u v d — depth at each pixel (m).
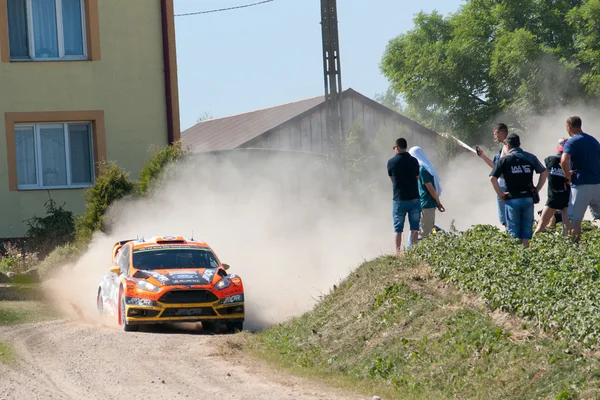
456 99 127.50
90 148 64.31
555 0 124.38
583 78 111.12
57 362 28.48
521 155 35.16
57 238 59.41
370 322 30.61
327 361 29.09
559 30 121.56
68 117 63.09
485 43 126.75
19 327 36.72
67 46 63.88
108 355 29.66
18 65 62.31
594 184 34.97
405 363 26.83
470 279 29.97
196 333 37.91
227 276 38.84
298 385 25.48
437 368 25.55
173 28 64.56
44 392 23.98
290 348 31.27
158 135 64.38
